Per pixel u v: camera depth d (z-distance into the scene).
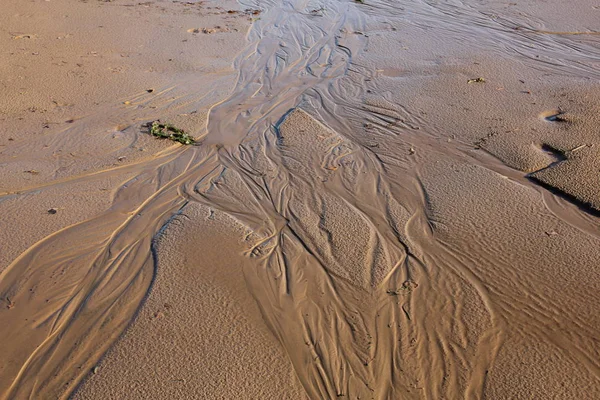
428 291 4.30
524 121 6.76
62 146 6.39
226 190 5.69
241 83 8.25
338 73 8.58
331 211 5.31
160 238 4.93
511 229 4.91
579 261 4.50
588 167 5.66
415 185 5.67
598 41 9.62
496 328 3.94
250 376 3.66
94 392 3.54
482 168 5.88
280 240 4.94
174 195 5.60
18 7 10.70
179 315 4.12
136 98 7.62
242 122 7.11
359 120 7.07
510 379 3.57
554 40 9.70
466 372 3.64
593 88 7.59
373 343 3.89
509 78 8.07
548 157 5.97
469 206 5.25
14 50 8.76
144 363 3.74
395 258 4.67
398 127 6.83
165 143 6.54
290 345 3.89
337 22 10.93
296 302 4.26
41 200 5.41
